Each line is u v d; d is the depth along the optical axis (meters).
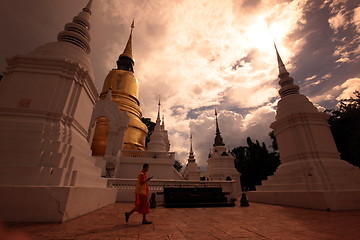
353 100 19.75
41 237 3.26
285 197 9.61
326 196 7.48
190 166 31.84
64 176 5.18
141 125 24.22
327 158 10.05
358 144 17.11
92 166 7.89
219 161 27.17
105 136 20.81
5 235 3.33
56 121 6.48
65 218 4.38
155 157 18.61
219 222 5.16
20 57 7.10
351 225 4.69
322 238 3.54
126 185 12.51
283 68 14.23
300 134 10.83
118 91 25.94
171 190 10.09
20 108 6.32
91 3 11.11
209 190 10.34
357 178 9.15
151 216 6.25
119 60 31.97
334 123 19.97
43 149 5.54
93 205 6.61
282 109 12.52
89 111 8.80
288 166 10.92
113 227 4.31
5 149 5.31
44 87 6.87
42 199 4.32
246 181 32.88
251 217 6.03
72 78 7.26
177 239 3.44
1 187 4.23
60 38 9.28
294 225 4.72
